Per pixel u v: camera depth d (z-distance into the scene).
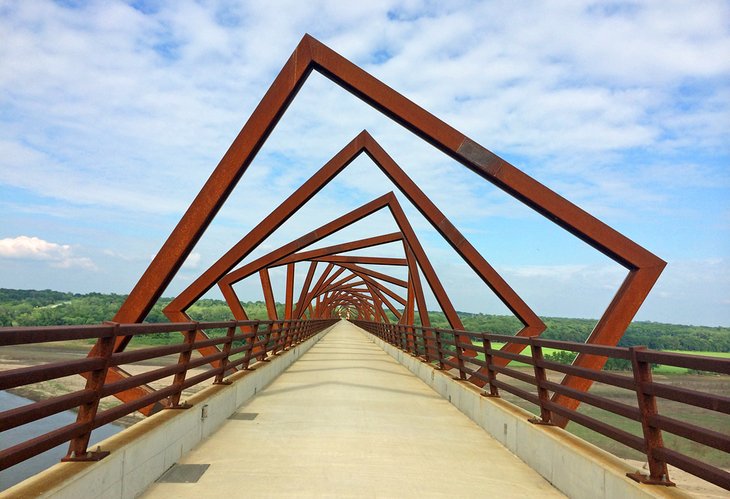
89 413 4.05
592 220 9.33
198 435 6.62
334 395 11.12
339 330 69.19
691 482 9.59
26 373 3.17
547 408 6.04
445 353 12.10
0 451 3.02
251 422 8.03
